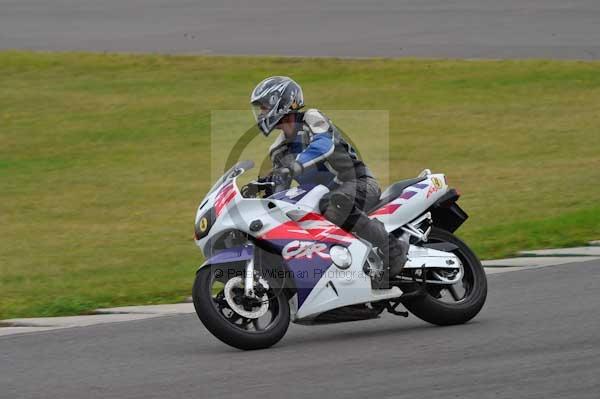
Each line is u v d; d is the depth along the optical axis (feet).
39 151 185.98
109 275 106.83
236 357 68.28
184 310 87.66
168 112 207.92
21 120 204.74
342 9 295.89
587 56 235.81
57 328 81.46
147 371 65.67
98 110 210.59
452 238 80.02
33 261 115.85
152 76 233.76
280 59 242.58
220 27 277.85
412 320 80.12
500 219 127.54
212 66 239.50
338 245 72.84
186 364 67.05
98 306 91.91
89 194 156.35
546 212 129.59
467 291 78.43
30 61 245.65
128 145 188.75
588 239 110.11
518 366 62.49
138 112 208.74
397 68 232.53
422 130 189.57
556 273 93.20
